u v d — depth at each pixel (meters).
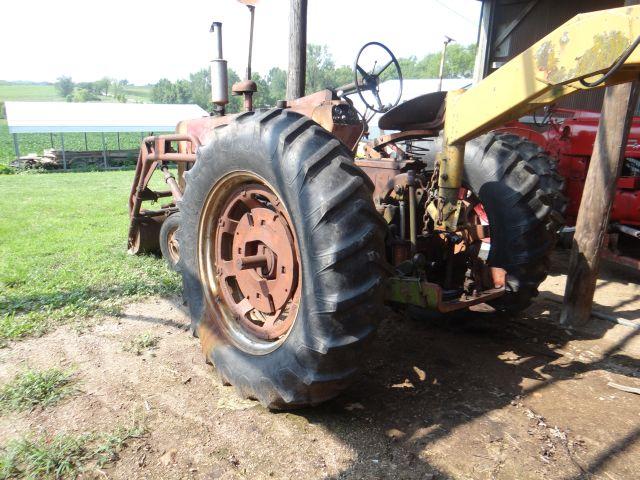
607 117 3.51
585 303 3.72
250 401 2.59
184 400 2.59
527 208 3.19
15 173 20.59
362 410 2.54
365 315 2.09
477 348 3.33
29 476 2.03
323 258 2.02
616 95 3.45
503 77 2.18
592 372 3.03
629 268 5.41
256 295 2.60
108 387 2.70
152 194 4.94
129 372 2.86
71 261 4.90
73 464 2.11
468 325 3.72
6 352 3.07
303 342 2.14
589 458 2.22
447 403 2.63
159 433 2.32
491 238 3.35
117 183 14.27
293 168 2.11
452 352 3.26
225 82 4.39
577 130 5.46
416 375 2.93
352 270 2.03
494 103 2.25
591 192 3.59
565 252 5.99
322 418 2.45
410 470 2.10
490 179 3.27
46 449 2.17
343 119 3.04
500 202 3.24
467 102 2.40
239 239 2.67
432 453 2.21
